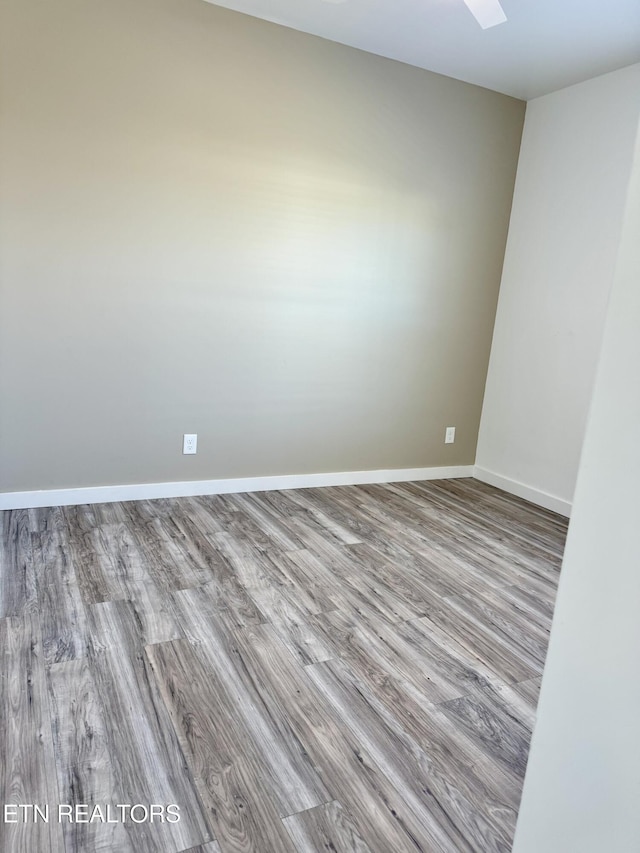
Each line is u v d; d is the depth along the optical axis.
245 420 3.55
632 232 0.64
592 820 0.71
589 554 0.70
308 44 3.25
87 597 2.27
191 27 2.97
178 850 1.29
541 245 3.87
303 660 1.99
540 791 0.79
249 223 3.30
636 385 0.64
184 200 3.12
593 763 0.71
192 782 1.46
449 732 1.71
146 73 2.92
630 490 0.65
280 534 3.04
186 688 1.80
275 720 1.70
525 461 4.01
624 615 0.66
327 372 3.73
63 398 3.06
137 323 3.15
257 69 3.16
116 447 3.24
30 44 2.68
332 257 3.57
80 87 2.80
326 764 1.55
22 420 2.99
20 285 2.86
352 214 3.57
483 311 4.18
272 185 3.32
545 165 3.83
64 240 2.90
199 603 2.29
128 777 1.46
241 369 3.47
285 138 3.30
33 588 2.31
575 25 2.89
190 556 2.69
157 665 1.90
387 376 3.94
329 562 2.76
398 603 2.43
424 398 4.12
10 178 2.75
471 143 3.86
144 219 3.05
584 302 3.58
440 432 4.25
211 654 1.98
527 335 3.98
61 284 2.94
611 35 2.96
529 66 3.41
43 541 2.72
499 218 4.08
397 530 3.24
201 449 3.46
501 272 4.18
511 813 1.45
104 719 1.64
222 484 3.57
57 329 2.97
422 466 4.25
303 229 3.46
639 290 0.63
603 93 3.44
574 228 3.64
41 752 1.51
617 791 0.67
